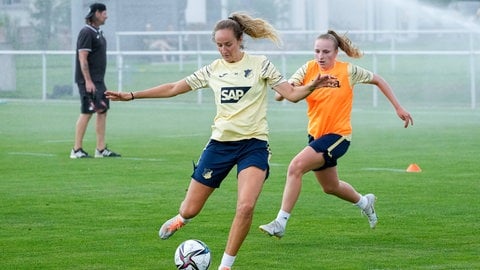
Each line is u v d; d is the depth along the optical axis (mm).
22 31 64438
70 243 17406
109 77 59594
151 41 69188
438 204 21406
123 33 59594
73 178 26109
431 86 56406
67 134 39531
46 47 64125
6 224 19312
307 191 23484
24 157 31281
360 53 18438
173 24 70312
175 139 37000
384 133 38188
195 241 14938
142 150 33188
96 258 16141
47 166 28828
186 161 29922
